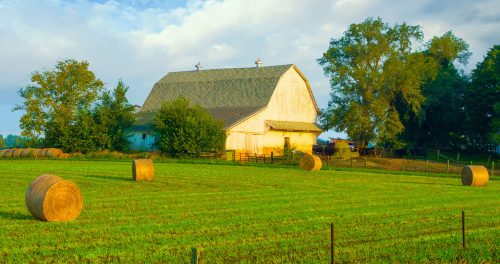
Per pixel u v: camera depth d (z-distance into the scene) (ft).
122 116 219.61
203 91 245.86
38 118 231.30
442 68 276.00
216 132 194.39
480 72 245.65
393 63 219.20
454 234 51.55
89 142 213.25
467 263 40.32
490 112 242.78
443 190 99.66
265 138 218.59
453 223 58.39
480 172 111.45
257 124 215.51
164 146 194.29
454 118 264.11
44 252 43.39
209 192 90.27
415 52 232.12
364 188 101.40
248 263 39.55
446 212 67.21
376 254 42.52
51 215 59.16
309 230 53.36
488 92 239.30
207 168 154.20
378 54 221.66
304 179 120.88
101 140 213.66
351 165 170.19
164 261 40.73
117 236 50.11
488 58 257.34
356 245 45.91
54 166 156.15
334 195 87.25
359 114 220.64
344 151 207.82
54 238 49.19
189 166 162.30
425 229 54.34
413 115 261.85
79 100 237.45
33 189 59.82
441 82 259.19
